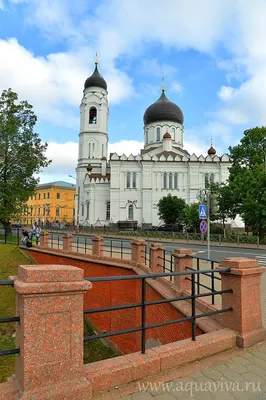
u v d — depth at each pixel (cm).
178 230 4506
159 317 846
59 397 304
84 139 6575
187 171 5578
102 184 5928
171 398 338
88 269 1608
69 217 8319
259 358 439
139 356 390
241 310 484
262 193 2758
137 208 5547
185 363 415
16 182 3212
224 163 5497
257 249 2434
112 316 1345
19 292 298
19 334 317
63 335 318
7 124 3195
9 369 930
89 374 341
